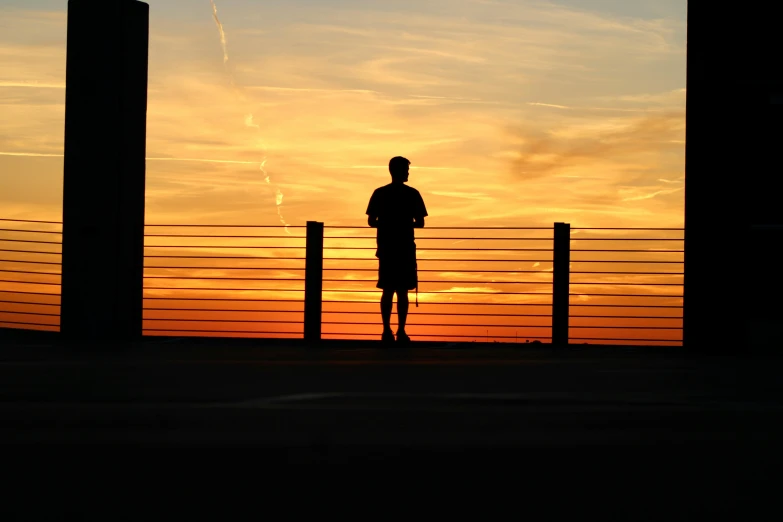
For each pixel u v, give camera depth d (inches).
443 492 130.0
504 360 294.7
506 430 171.5
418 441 161.6
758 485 133.9
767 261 395.2
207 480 135.9
